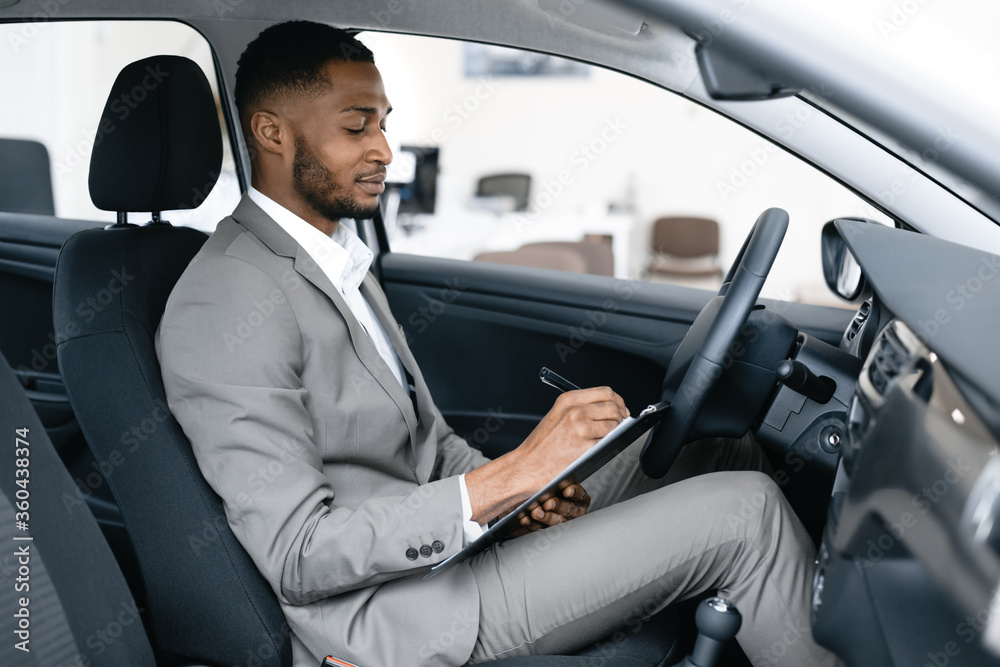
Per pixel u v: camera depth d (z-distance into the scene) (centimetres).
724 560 107
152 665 98
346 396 116
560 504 122
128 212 126
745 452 142
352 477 118
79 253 114
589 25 111
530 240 449
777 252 114
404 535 103
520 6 139
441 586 109
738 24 83
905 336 83
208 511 104
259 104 122
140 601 143
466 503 106
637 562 108
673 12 82
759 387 126
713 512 107
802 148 134
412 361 137
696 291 185
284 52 119
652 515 109
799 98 133
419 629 107
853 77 91
